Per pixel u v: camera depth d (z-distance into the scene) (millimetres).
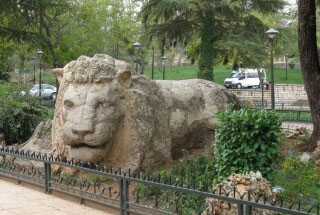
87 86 8414
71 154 8438
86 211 7223
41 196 8188
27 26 29703
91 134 8062
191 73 52781
